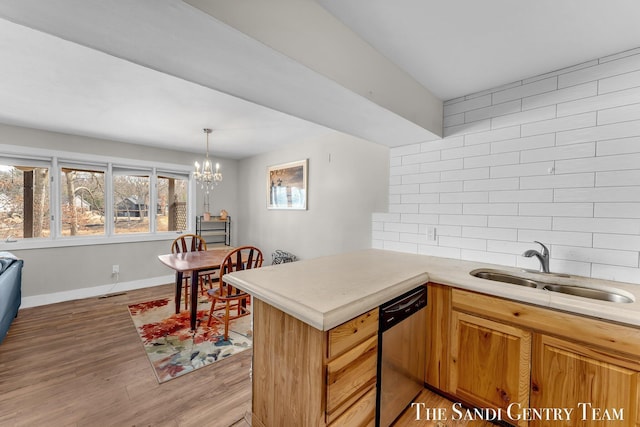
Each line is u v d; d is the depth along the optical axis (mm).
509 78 1844
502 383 1440
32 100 2451
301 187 3951
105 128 3307
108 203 3912
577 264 1654
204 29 914
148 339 2498
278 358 1280
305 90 1383
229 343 2451
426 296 1723
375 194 3059
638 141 1474
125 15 845
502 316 1435
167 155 4422
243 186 5246
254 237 4941
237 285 1446
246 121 3035
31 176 3412
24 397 1715
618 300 1410
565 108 1697
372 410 1306
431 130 2072
